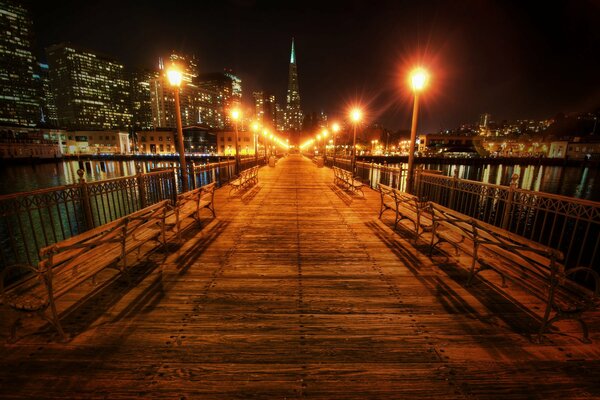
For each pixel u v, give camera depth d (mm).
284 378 2508
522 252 3342
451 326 3227
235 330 3113
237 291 3926
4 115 165375
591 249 20125
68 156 109375
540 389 2447
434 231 5039
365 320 3314
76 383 2443
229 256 5137
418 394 2375
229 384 2441
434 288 4047
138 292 3865
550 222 25812
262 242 5895
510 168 101625
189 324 3207
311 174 20859
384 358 2742
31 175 73688
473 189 6328
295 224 7230
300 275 4422
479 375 2570
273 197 11039
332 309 3527
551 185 62844
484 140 137000
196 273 4445
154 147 106438
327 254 5262
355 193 11938
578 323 3285
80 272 3314
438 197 8016
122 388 2398
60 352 2768
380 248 5578
